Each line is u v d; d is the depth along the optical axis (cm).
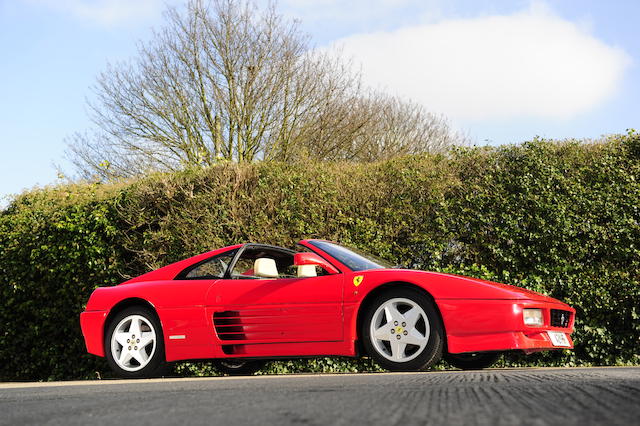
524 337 478
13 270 970
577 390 218
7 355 969
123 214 941
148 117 1753
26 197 1098
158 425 173
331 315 515
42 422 192
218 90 1747
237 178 930
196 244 900
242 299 544
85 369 913
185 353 558
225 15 1794
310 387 284
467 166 905
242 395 252
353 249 601
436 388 250
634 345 793
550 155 876
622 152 864
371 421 158
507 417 155
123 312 589
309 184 909
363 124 2016
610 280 801
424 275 500
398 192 895
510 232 841
